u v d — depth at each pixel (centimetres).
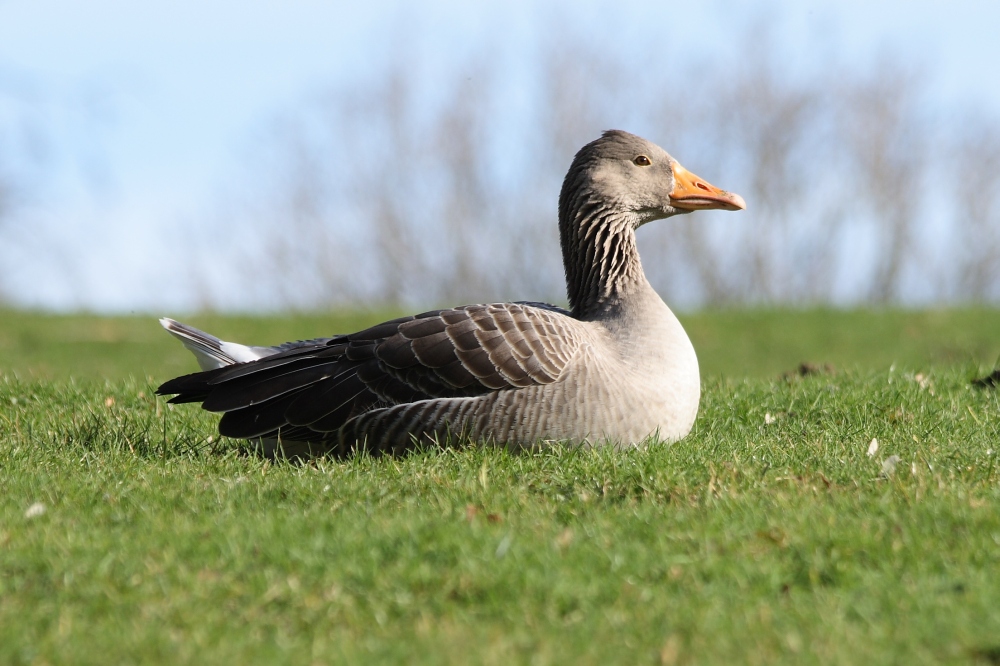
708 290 7031
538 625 750
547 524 934
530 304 1359
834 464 1126
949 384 1606
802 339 3572
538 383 1166
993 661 698
